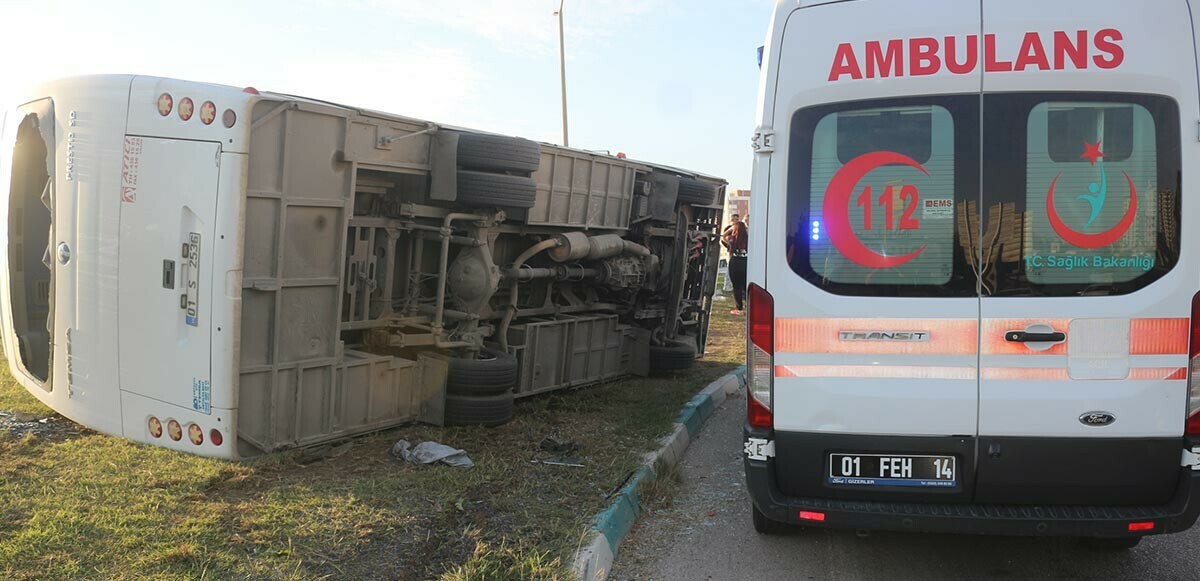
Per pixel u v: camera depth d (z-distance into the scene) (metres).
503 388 6.45
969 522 3.71
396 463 5.38
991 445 3.73
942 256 3.73
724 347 12.11
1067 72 3.64
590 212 7.80
